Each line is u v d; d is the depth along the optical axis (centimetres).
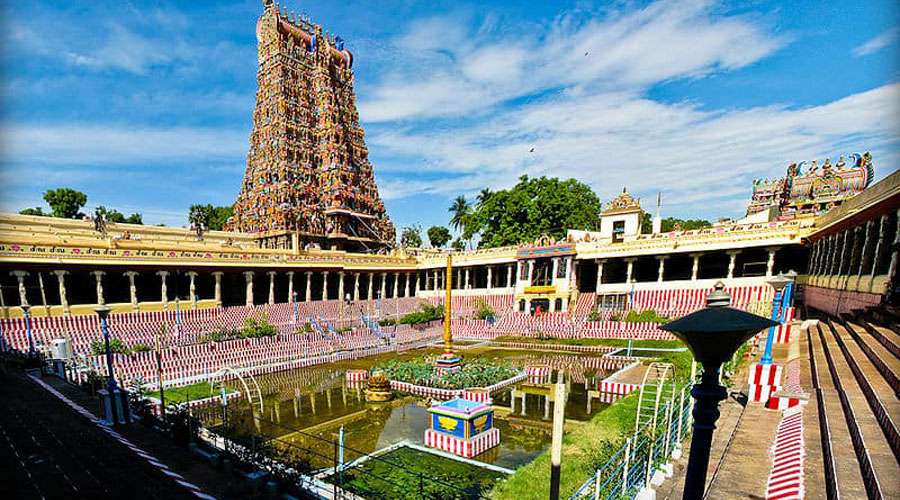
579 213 6078
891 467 672
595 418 1554
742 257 4544
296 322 4247
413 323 4709
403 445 1672
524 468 1166
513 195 6316
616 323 3784
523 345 3847
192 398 2233
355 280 5762
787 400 1263
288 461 1331
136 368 2462
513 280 6462
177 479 1036
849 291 2177
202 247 4612
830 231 2736
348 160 7000
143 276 4578
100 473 1005
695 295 4091
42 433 1252
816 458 874
